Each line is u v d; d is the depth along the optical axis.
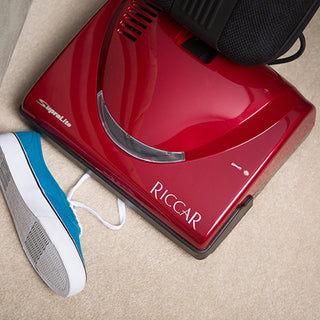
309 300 1.19
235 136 1.12
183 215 1.09
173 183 1.10
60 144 1.19
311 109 1.18
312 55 1.47
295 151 1.35
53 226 1.04
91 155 1.15
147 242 1.21
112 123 1.14
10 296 1.10
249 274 1.20
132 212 1.23
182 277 1.18
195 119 1.12
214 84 1.13
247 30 1.03
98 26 1.23
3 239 1.15
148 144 1.12
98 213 1.22
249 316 1.16
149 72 1.15
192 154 1.12
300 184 1.31
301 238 1.25
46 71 1.21
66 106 1.17
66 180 1.24
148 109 1.13
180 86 1.13
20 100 1.31
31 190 1.10
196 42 1.19
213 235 1.09
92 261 1.17
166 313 1.14
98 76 1.18
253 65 1.10
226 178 1.10
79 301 1.12
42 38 1.41
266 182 1.22
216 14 1.05
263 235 1.25
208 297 1.17
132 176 1.12
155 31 1.18
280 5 0.98
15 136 1.16
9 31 1.11
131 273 1.17
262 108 1.13
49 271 1.06
